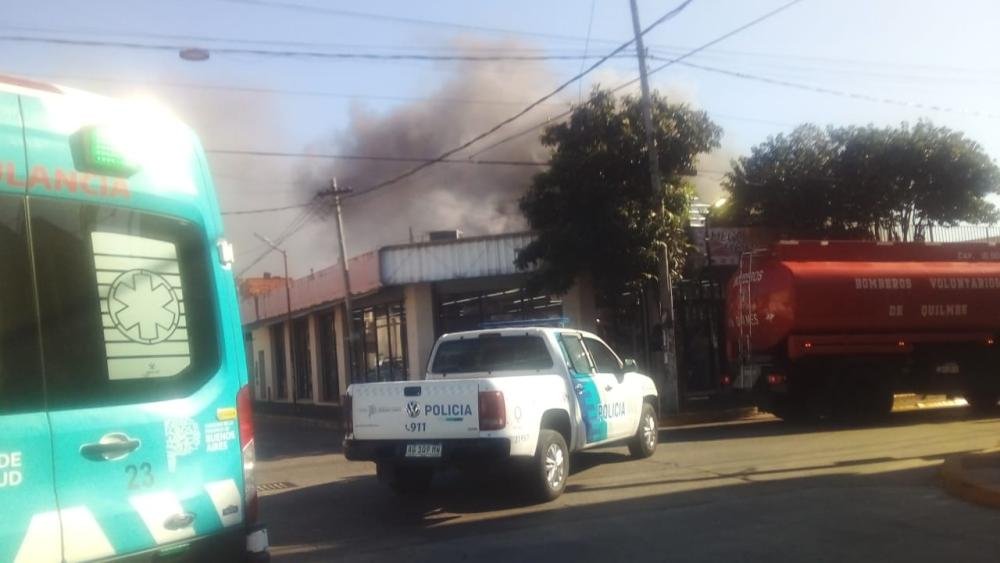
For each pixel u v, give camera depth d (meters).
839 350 18.53
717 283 25.20
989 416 19.31
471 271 24.45
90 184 4.08
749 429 18.33
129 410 4.10
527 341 11.98
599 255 21.41
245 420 4.71
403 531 9.47
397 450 10.55
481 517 9.98
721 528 8.74
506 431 10.04
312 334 35.56
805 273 18.34
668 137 22.03
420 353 25.59
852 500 9.87
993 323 19.42
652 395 14.28
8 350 3.71
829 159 25.55
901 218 26.22
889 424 18.12
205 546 4.40
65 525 3.77
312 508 11.12
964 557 7.41
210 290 4.58
